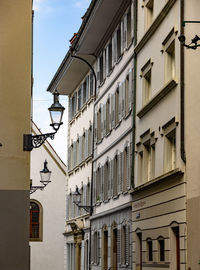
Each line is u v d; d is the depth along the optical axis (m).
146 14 32.38
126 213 35.03
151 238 30.02
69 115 54.41
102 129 41.66
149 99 31.91
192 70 25.55
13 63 21.27
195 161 24.78
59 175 60.34
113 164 38.38
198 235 23.92
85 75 48.38
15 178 20.72
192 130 25.22
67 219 53.22
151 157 30.80
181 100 25.84
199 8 25.39
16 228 20.45
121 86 36.84
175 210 26.47
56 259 59.19
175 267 27.03
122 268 35.69
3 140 20.83
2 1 21.50
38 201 59.72
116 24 38.47
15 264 20.28
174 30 27.12
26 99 21.17
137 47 33.31
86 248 45.84
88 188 45.97
